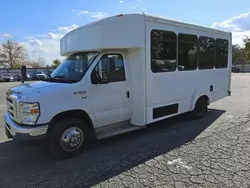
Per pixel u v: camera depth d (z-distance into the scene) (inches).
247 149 177.3
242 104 377.4
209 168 146.9
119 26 189.0
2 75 1485.0
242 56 2170.3
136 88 206.7
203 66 274.1
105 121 191.0
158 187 126.2
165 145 191.5
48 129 158.2
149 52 205.2
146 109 208.8
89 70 178.9
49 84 169.6
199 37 263.4
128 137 215.6
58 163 161.6
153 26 207.0
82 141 176.2
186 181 131.7
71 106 166.9
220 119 275.9
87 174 144.3
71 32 213.5
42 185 132.6
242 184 127.2
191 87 259.0
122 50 201.5
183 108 251.4
